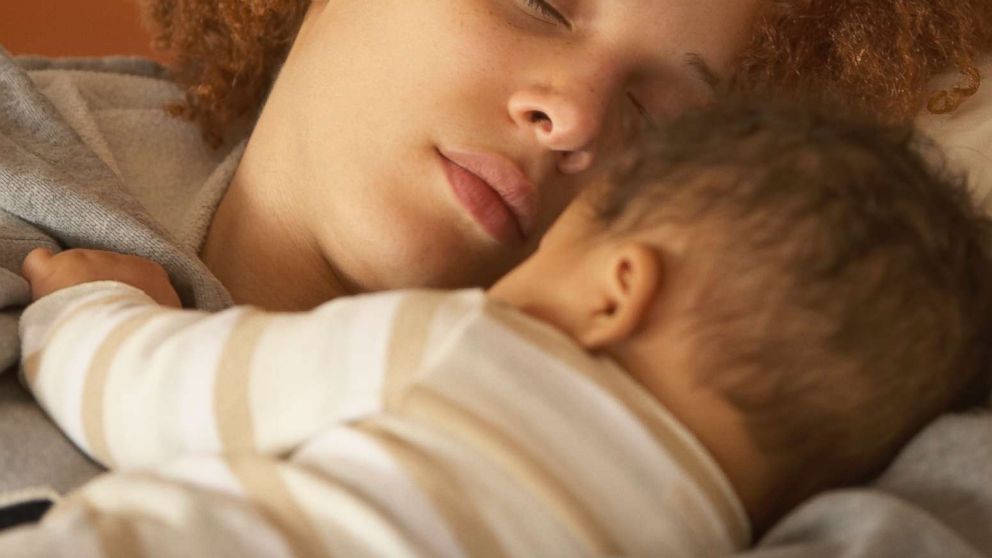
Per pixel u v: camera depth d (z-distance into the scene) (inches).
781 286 20.3
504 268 32.8
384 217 32.0
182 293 31.1
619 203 22.4
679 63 32.9
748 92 31.7
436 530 17.9
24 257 29.4
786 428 20.7
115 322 24.3
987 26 40.2
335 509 18.1
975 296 22.4
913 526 19.1
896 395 21.3
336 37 34.4
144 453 21.9
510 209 31.7
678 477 19.5
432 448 18.6
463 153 31.3
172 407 21.4
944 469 21.5
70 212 30.2
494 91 31.2
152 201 39.3
